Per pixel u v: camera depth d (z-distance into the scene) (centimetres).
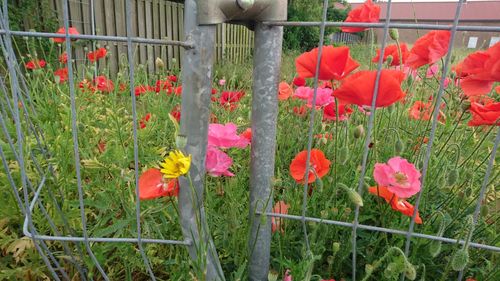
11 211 128
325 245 123
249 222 105
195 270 97
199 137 87
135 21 567
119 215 138
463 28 73
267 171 99
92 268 110
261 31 88
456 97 174
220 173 107
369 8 139
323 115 176
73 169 151
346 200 133
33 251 123
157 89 262
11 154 137
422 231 114
